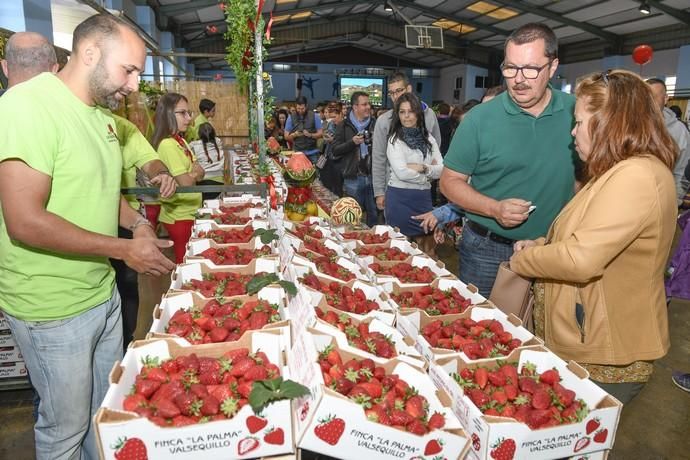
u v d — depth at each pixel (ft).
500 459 4.16
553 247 5.04
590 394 4.63
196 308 5.96
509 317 5.93
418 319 6.07
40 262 5.19
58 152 5.00
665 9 41.27
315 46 83.30
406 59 88.22
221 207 11.74
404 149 11.66
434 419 4.17
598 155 4.91
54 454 5.74
